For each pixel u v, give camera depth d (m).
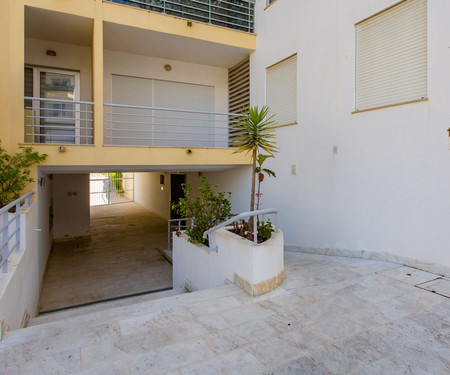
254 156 4.05
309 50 5.92
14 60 5.10
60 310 5.12
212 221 4.96
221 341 2.49
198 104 8.69
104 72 7.53
